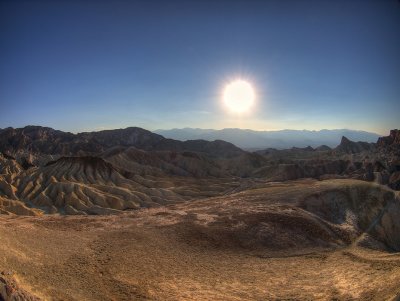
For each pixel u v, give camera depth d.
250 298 31.66
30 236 38.91
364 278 33.59
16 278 25.92
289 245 50.91
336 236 56.72
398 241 58.25
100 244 41.16
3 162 162.38
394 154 197.62
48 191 121.38
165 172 198.88
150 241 45.19
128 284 31.53
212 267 40.12
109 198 117.94
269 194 74.56
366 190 72.88
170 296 30.25
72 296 26.78
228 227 53.81
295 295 32.31
